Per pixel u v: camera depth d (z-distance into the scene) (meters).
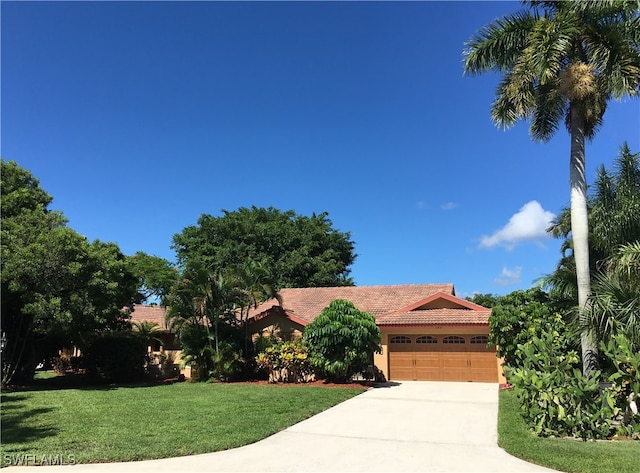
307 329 20.44
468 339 22.20
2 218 20.41
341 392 17.17
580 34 13.95
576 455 8.11
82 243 19.20
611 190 15.99
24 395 16.30
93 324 20.08
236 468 7.74
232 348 21.42
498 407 14.16
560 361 11.44
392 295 27.34
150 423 11.12
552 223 19.69
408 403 15.06
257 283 22.45
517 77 14.17
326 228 47.22
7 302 19.58
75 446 8.77
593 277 15.09
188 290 21.39
